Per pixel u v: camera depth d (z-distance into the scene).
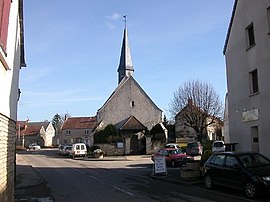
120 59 62.34
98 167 30.83
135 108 52.47
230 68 21.02
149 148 48.28
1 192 8.57
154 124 52.06
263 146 16.95
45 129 104.44
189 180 17.55
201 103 51.09
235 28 20.33
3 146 8.89
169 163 28.58
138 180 19.66
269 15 16.70
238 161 13.14
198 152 37.94
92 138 51.03
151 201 12.29
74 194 14.80
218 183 14.09
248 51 18.77
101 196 13.92
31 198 13.97
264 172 12.22
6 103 9.33
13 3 10.37
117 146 48.91
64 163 37.25
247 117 18.67
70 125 86.81
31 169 28.42
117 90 52.84
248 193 12.23
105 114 51.91
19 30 13.10
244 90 19.20
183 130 58.03
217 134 58.59
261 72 17.20
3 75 8.62
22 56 16.75
